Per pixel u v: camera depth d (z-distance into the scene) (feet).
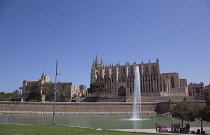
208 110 111.75
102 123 182.70
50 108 319.68
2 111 317.63
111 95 493.36
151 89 487.20
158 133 97.96
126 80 516.32
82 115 298.15
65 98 468.75
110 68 550.36
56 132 87.20
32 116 268.41
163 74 495.41
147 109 327.26
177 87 468.75
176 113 128.36
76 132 89.04
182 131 112.88
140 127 152.56
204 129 124.77
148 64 510.99
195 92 508.53
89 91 446.19
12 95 539.29
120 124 175.63
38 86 472.03
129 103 327.88
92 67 570.87
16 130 89.51
